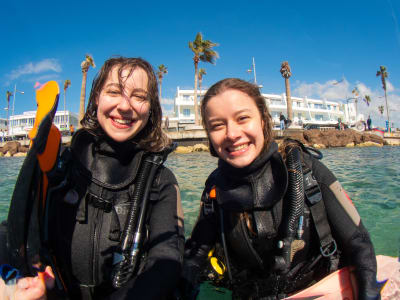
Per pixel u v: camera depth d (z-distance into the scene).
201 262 0.77
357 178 2.73
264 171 0.69
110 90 0.63
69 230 0.59
